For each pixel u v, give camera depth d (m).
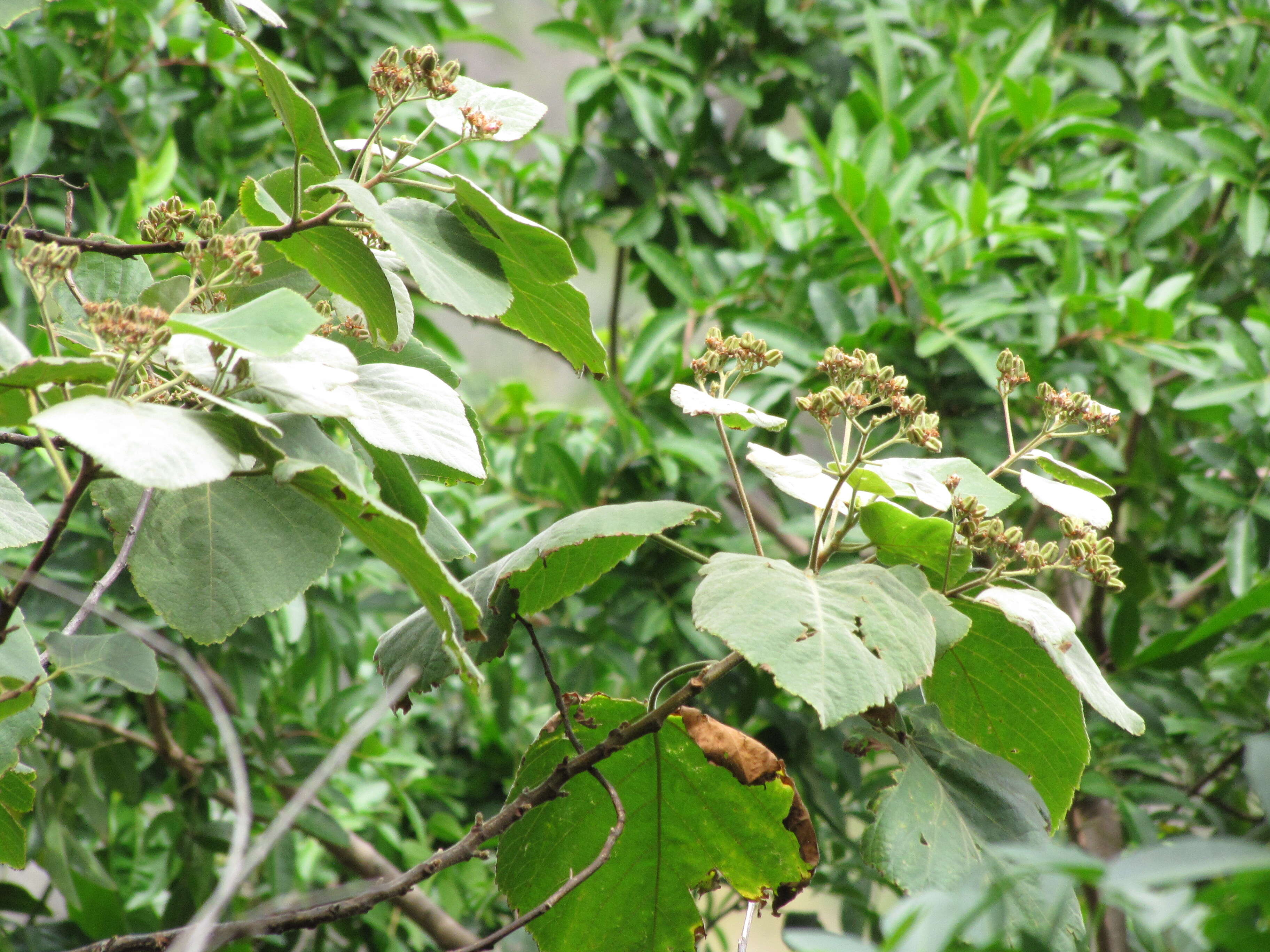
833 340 2.38
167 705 2.69
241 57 2.61
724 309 2.66
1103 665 2.51
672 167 2.99
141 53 2.52
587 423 3.04
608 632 2.51
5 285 2.18
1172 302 2.53
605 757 1.47
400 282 1.56
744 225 3.04
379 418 1.44
